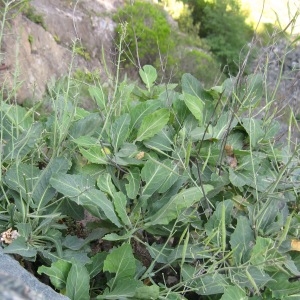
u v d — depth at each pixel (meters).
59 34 8.74
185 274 1.51
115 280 1.45
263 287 1.62
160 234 1.62
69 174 1.61
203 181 1.76
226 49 12.26
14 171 1.58
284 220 1.77
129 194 1.62
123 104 1.93
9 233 1.46
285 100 2.22
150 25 10.38
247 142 2.00
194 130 1.88
